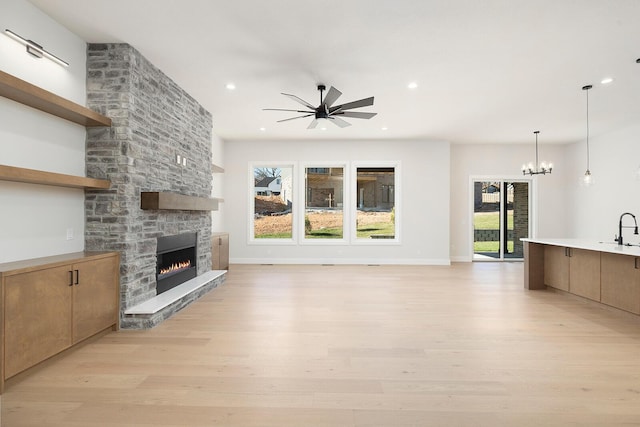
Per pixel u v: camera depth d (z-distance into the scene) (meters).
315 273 7.07
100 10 3.08
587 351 3.09
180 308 4.35
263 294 5.25
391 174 8.58
